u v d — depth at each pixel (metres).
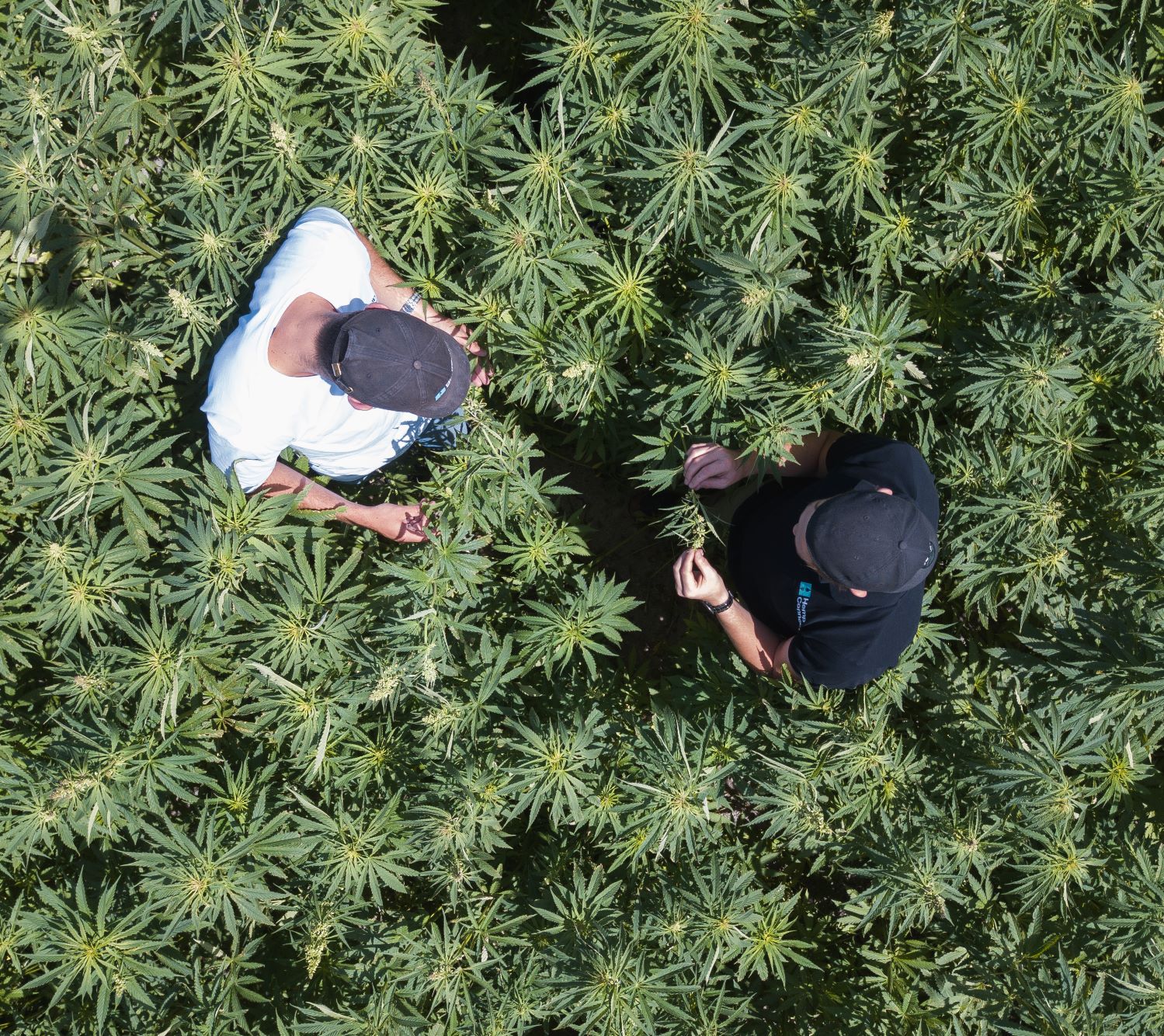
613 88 4.07
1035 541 4.14
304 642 3.82
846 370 3.70
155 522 3.97
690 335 3.90
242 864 3.88
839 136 4.09
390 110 4.03
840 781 4.14
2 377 3.83
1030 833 3.95
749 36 4.51
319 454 4.02
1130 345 3.93
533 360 4.19
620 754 4.25
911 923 4.24
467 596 4.16
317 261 3.52
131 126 4.18
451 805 4.01
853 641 3.78
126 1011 4.00
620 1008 3.79
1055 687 4.18
